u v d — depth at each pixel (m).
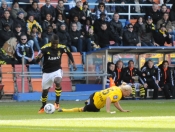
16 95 59.62
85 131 25.55
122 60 65.12
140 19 71.12
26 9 68.75
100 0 76.06
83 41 67.88
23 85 59.62
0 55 63.06
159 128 27.30
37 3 68.38
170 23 73.31
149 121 31.45
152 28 71.19
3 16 65.56
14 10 66.62
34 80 61.78
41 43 65.56
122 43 69.62
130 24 69.31
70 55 41.16
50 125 29.02
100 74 61.31
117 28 70.06
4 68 62.00
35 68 62.56
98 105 39.16
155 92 63.53
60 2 69.25
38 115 37.16
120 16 76.44
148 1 77.38
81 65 65.75
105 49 62.12
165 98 64.38
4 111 42.31
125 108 45.84
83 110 39.88
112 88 38.94
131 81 62.84
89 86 62.31
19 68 62.53
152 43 71.25
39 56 40.19
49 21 67.44
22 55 62.81
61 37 66.62
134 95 62.81
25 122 30.98
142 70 63.47
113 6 75.62
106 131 25.53
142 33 70.94
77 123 30.09
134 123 30.11
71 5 73.75
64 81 62.81
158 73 63.72
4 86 60.72
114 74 62.59
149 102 56.34
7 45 63.34
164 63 64.06
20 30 64.81
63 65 64.94
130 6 76.62
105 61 62.16
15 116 36.25
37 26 66.25
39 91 61.66
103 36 69.06
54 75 40.44
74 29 67.88
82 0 78.62
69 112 39.62
